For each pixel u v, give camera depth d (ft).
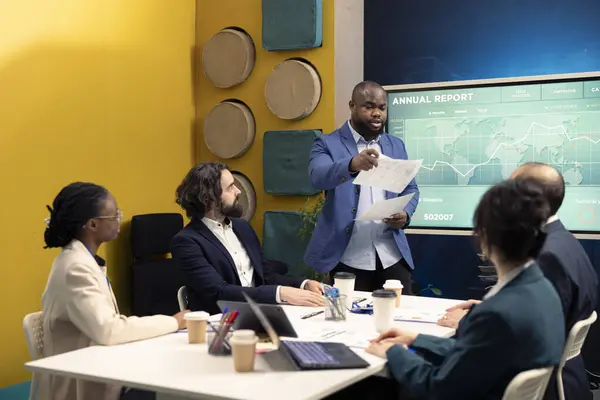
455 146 14.96
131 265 15.52
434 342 7.04
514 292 5.90
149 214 15.43
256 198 16.89
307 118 16.12
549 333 5.90
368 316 8.95
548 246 7.34
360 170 10.76
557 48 15.60
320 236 11.95
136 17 15.78
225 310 7.27
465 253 16.48
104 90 15.02
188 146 17.43
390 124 15.44
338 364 6.42
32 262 13.42
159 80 16.46
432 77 16.88
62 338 7.93
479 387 5.94
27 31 13.32
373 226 11.88
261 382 5.97
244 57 16.49
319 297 9.68
